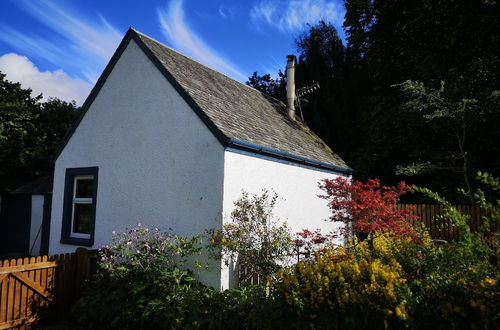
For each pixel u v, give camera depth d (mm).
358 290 3861
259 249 6145
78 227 8680
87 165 8484
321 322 3910
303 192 9031
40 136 19516
